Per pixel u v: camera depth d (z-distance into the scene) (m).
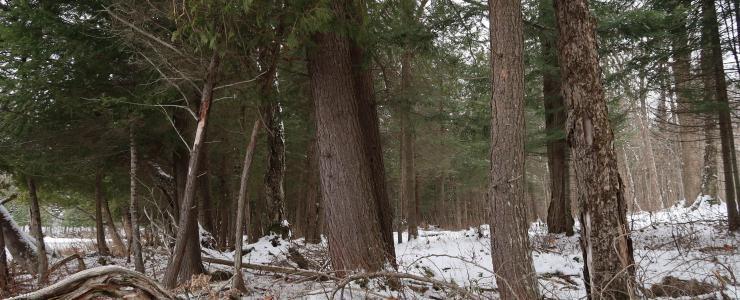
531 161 25.66
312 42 6.53
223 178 16.59
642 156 35.00
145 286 3.01
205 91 5.77
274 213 13.05
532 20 10.05
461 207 36.78
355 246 6.41
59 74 7.42
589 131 4.84
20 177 10.09
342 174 6.61
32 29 7.15
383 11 8.50
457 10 9.01
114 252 16.14
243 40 5.61
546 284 6.72
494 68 4.93
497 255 4.75
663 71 12.06
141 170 10.55
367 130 7.89
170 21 6.65
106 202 16.97
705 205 16.31
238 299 5.02
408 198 17.56
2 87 7.47
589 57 4.92
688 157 17.75
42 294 2.63
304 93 10.46
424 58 10.65
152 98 7.33
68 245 20.33
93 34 7.32
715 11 11.13
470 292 4.80
